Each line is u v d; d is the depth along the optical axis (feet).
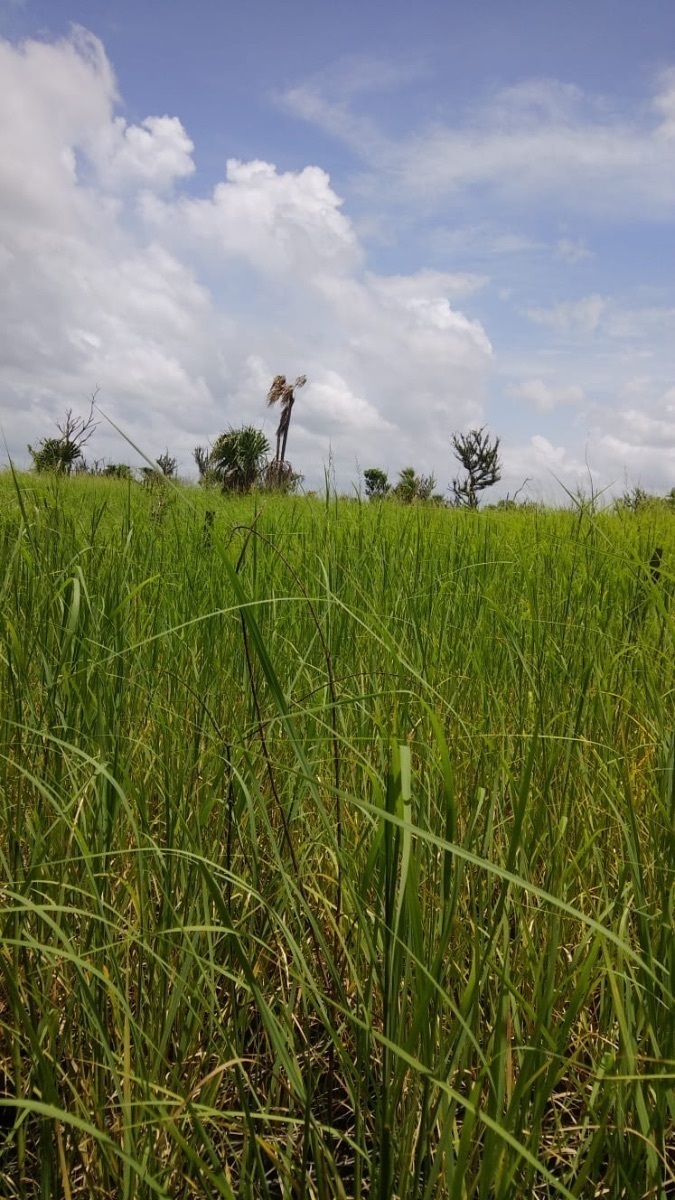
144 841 5.96
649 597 8.48
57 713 6.45
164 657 8.44
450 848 3.45
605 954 4.24
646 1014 4.51
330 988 5.57
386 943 3.90
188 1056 5.20
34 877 5.47
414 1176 4.08
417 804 5.72
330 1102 4.86
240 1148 5.13
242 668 8.13
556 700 7.91
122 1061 4.57
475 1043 3.72
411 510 18.42
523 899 6.02
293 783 6.57
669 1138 4.97
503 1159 3.86
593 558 10.11
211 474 30.32
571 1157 5.03
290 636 9.23
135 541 11.11
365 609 9.68
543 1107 3.93
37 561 8.14
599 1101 4.67
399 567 11.68
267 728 7.17
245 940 5.77
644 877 5.88
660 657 7.92
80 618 6.82
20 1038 5.15
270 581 9.79
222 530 13.20
